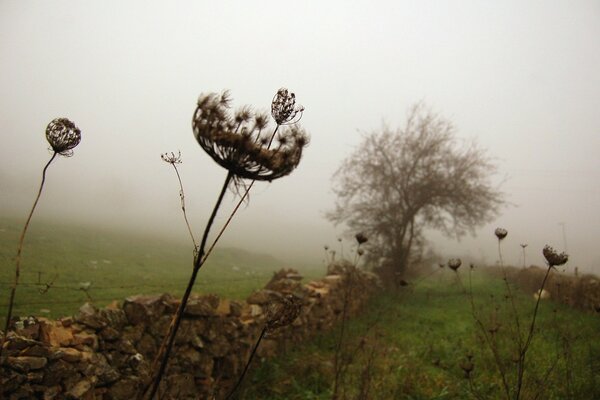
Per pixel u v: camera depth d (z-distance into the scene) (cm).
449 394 583
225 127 159
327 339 886
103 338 420
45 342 362
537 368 644
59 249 1505
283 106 169
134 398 422
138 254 1920
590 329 897
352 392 538
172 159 177
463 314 1206
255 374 621
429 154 2078
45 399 339
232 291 1169
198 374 524
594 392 553
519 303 1344
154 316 483
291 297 224
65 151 173
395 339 912
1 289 782
